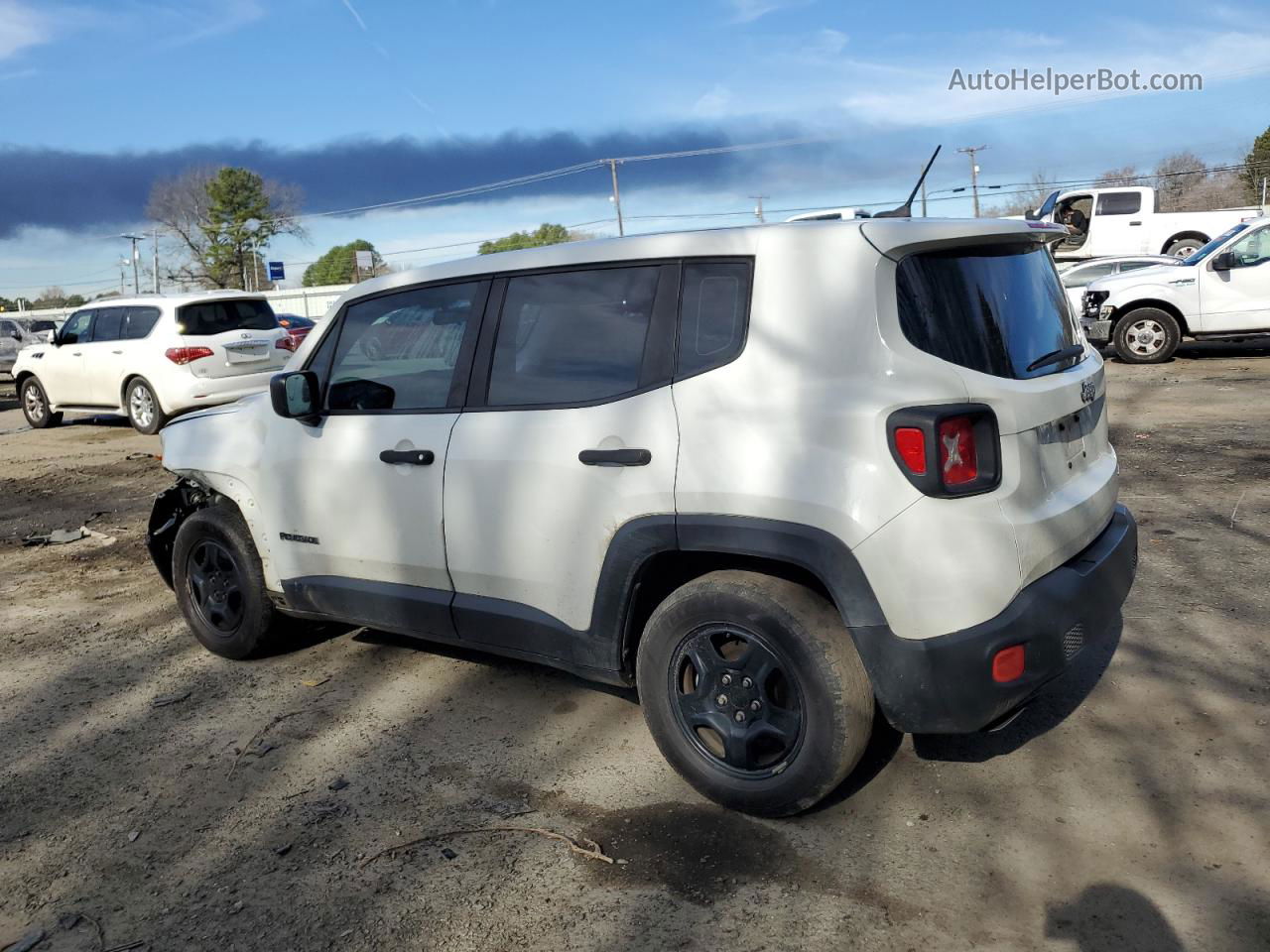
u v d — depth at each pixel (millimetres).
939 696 2805
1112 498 3568
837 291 2969
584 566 3369
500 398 3641
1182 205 63000
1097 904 2670
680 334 3238
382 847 3145
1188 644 4250
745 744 3104
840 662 2922
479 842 3141
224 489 4578
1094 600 3107
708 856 2994
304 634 4973
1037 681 2873
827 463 2863
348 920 2791
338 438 4090
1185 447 8250
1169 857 2846
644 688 3283
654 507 3160
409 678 4488
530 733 3875
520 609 3607
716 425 3059
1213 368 13117
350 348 4152
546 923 2730
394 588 3994
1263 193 61625
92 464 11117
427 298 3941
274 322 13539
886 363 2869
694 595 3113
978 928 2607
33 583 6438
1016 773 3348
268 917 2824
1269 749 3369
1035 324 3334
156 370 12625
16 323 24312
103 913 2889
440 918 2775
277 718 4156
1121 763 3357
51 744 4023
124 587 6242
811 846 3016
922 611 2785
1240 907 2617
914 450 2777
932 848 2965
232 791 3555
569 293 3541
